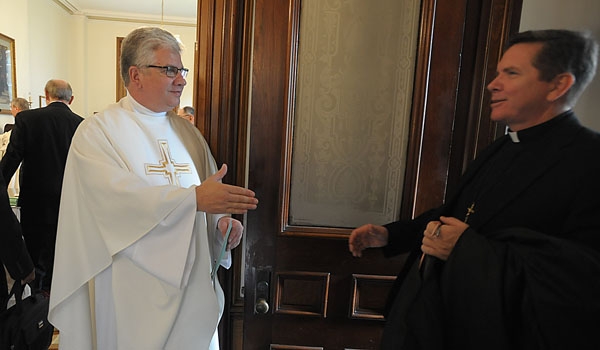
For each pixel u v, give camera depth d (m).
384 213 1.31
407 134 1.26
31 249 2.18
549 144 0.72
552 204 0.68
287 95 1.21
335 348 1.33
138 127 1.07
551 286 0.61
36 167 2.16
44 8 4.18
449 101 1.22
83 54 4.95
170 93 1.07
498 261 0.66
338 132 1.27
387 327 0.82
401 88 1.25
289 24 1.18
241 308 1.46
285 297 1.31
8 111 3.51
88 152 0.98
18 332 1.33
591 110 1.25
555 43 0.68
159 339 0.98
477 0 1.23
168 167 1.09
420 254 0.96
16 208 2.32
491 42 1.21
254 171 1.25
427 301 0.74
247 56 1.33
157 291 0.99
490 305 0.65
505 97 0.74
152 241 0.95
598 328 0.59
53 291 1.01
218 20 1.28
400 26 1.23
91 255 1.00
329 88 1.25
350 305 1.30
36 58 4.04
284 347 1.32
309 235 1.27
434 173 1.25
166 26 5.08
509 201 0.74
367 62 1.25
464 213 0.87
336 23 1.23
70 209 1.00
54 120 2.22
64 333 1.03
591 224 0.63
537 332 0.63
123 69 1.07
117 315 0.99
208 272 1.03
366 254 1.29
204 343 1.05
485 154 0.90
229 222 1.18
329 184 1.29
